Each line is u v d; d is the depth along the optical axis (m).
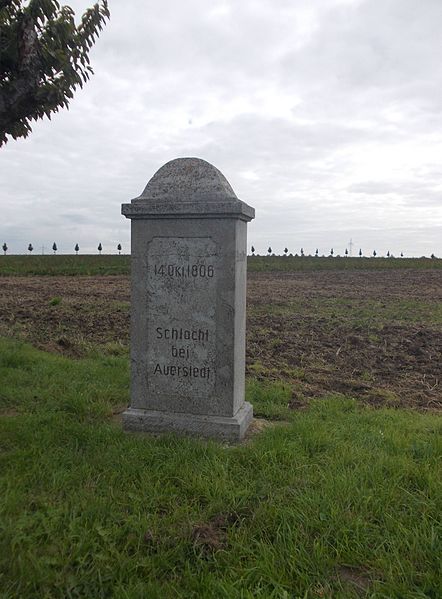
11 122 5.67
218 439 4.54
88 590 2.52
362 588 2.58
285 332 11.16
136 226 4.71
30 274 32.59
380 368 8.06
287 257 62.50
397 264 48.31
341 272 39.06
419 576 2.60
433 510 3.19
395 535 2.95
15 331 10.51
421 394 6.51
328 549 2.85
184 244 4.61
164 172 4.70
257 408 5.55
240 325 4.85
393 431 4.65
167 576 2.67
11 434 4.43
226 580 2.57
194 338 4.66
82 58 5.88
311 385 6.91
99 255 57.19
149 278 4.72
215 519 3.16
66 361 7.48
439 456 3.96
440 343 10.05
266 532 3.02
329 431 4.62
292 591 2.54
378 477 3.57
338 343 9.97
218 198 4.45
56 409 5.28
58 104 5.58
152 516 3.16
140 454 4.04
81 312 13.65
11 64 5.29
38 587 2.53
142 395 4.83
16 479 3.55
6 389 5.88
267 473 3.71
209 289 4.59
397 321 13.02
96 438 4.41
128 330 10.98
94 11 5.78
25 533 2.93
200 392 4.68
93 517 3.12
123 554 2.76
